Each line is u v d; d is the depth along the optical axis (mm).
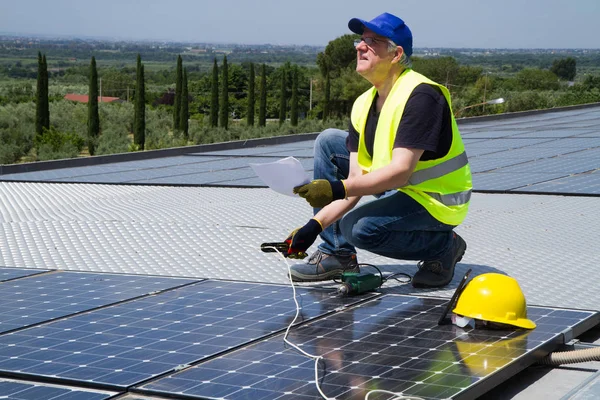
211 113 55625
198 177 11023
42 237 7117
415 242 4984
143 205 8805
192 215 8039
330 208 4871
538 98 41188
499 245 6285
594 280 5105
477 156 12289
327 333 3883
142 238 6969
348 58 103812
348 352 3551
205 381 3203
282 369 3326
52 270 5680
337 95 90250
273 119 114625
